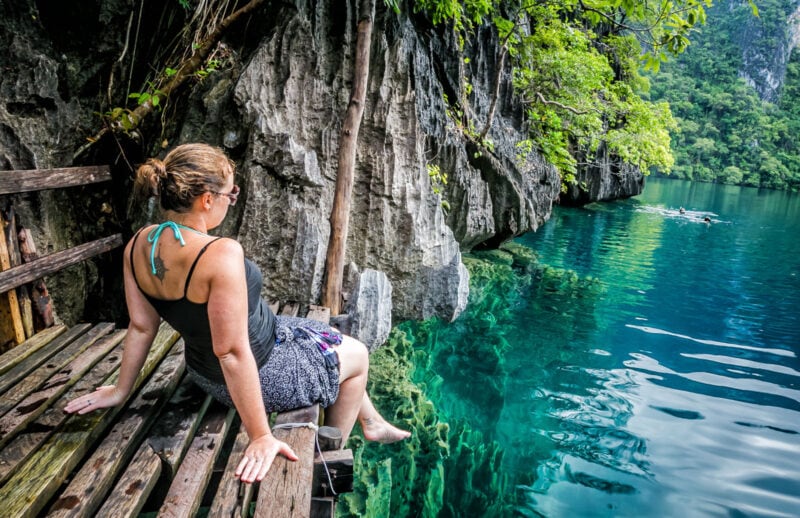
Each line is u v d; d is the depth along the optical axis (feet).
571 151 48.80
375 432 9.03
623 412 13.04
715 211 67.72
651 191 97.71
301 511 5.52
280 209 14.79
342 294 15.34
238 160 15.24
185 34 16.38
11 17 12.09
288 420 7.02
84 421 6.95
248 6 15.56
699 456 11.16
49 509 5.67
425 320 17.80
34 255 10.10
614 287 24.88
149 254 5.78
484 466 10.55
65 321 12.96
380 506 9.14
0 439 6.43
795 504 9.63
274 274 14.57
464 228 24.59
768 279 28.30
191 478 6.20
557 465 10.70
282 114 15.94
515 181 29.60
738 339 18.72
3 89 11.89
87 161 14.35
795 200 114.11
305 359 7.17
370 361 14.25
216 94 15.60
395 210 17.17
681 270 29.32
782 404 13.73
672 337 18.60
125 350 6.91
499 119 33.09
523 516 9.09
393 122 17.37
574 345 17.39
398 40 17.74
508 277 25.26
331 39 17.07
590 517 9.14
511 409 12.96
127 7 14.30
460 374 14.78
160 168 5.63
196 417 7.47
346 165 14.48
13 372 8.39
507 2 32.35
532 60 37.83
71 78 13.74
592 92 45.01
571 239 36.83
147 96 14.97
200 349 6.25
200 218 5.86
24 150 11.93
